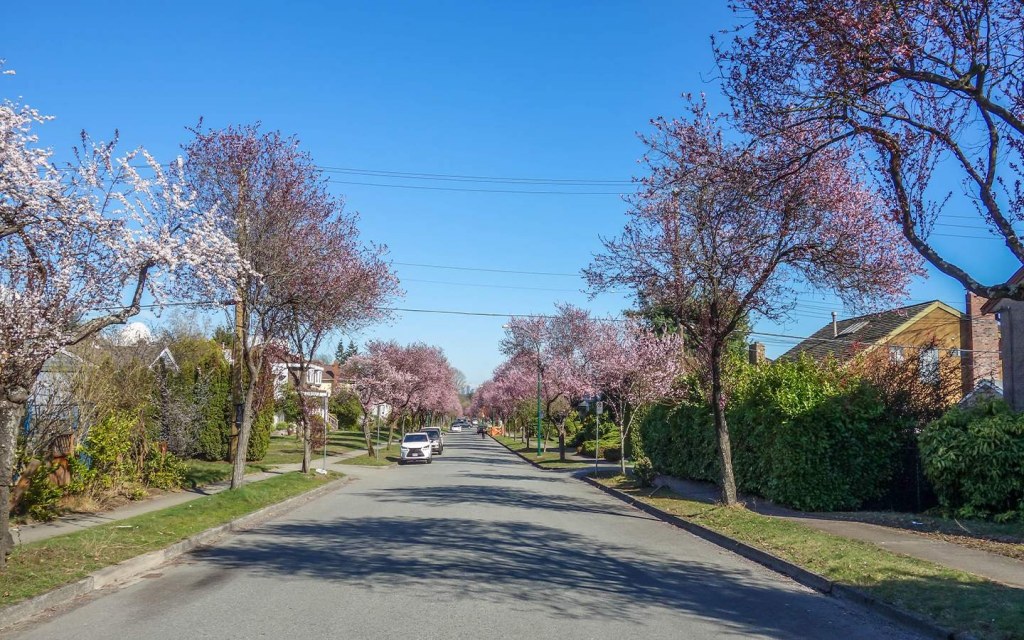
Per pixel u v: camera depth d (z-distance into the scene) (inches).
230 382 1310.3
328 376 3154.5
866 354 791.1
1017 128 307.1
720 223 590.9
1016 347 749.3
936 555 426.3
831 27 331.6
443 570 406.3
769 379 761.6
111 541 451.5
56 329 363.3
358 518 646.5
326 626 290.2
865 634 292.8
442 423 5251.0
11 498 552.7
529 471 1385.3
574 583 379.2
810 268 597.3
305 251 733.3
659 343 1099.9
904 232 353.7
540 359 1707.7
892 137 349.7
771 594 368.2
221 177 678.5
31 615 311.7
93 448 682.8
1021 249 310.2
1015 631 267.7
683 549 506.9
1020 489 520.7
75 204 360.5
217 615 309.3
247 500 690.8
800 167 381.7
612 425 1914.4
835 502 659.4
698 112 549.3
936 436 561.6
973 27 320.8
